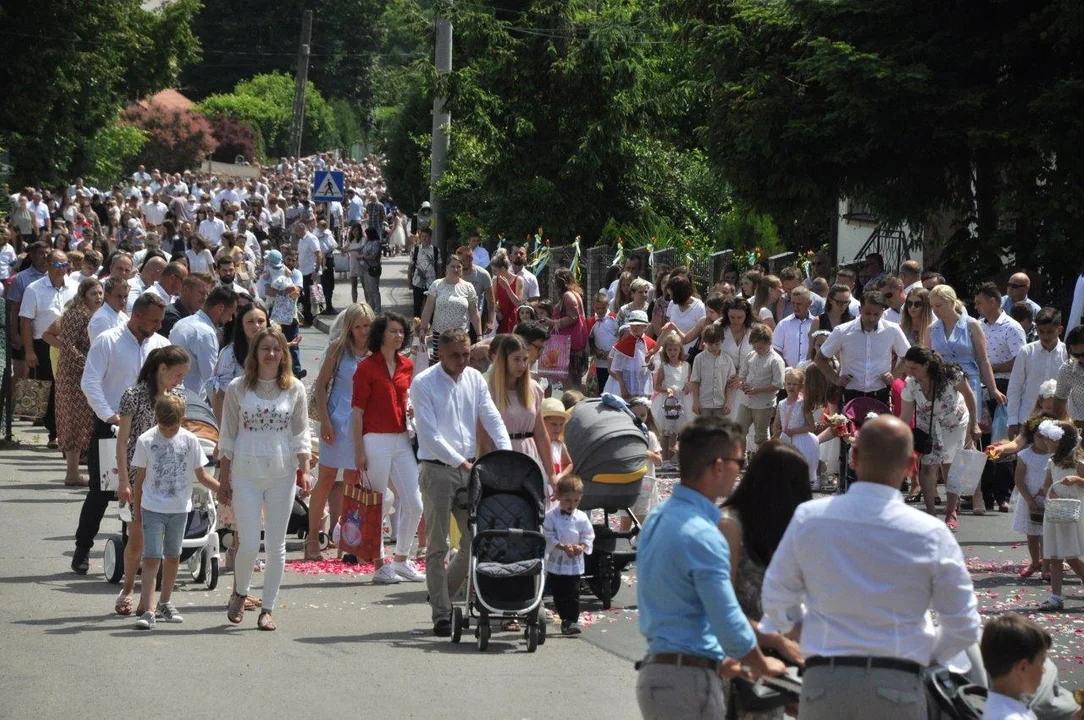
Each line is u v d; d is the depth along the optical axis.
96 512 27.91
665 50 85.56
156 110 197.38
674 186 85.62
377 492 28.25
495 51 83.94
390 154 125.44
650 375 42.22
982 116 48.94
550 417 28.50
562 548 24.36
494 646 23.64
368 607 26.28
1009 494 35.78
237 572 24.52
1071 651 23.38
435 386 24.75
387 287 101.31
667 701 13.56
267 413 24.09
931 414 33.34
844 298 39.47
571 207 83.06
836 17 52.16
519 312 50.34
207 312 32.03
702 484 13.82
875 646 12.93
